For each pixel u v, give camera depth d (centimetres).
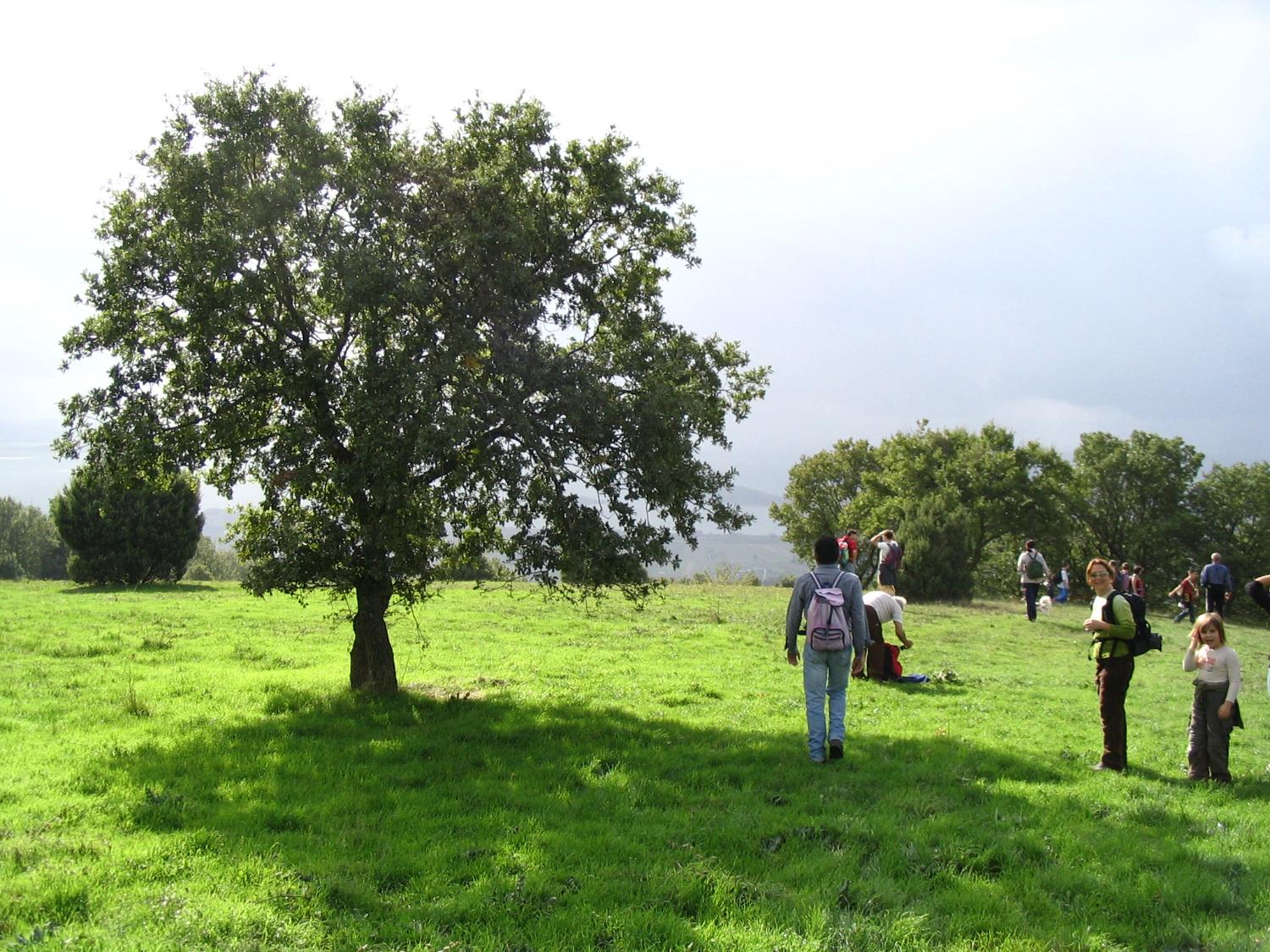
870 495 7031
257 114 1168
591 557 1183
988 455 6394
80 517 3369
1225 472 7900
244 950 495
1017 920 571
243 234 1123
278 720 1157
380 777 892
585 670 1652
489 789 853
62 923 525
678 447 1209
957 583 3562
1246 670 2058
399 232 1164
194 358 1211
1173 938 555
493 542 1398
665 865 654
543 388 1180
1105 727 1004
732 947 523
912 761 1006
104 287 1153
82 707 1206
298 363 1184
